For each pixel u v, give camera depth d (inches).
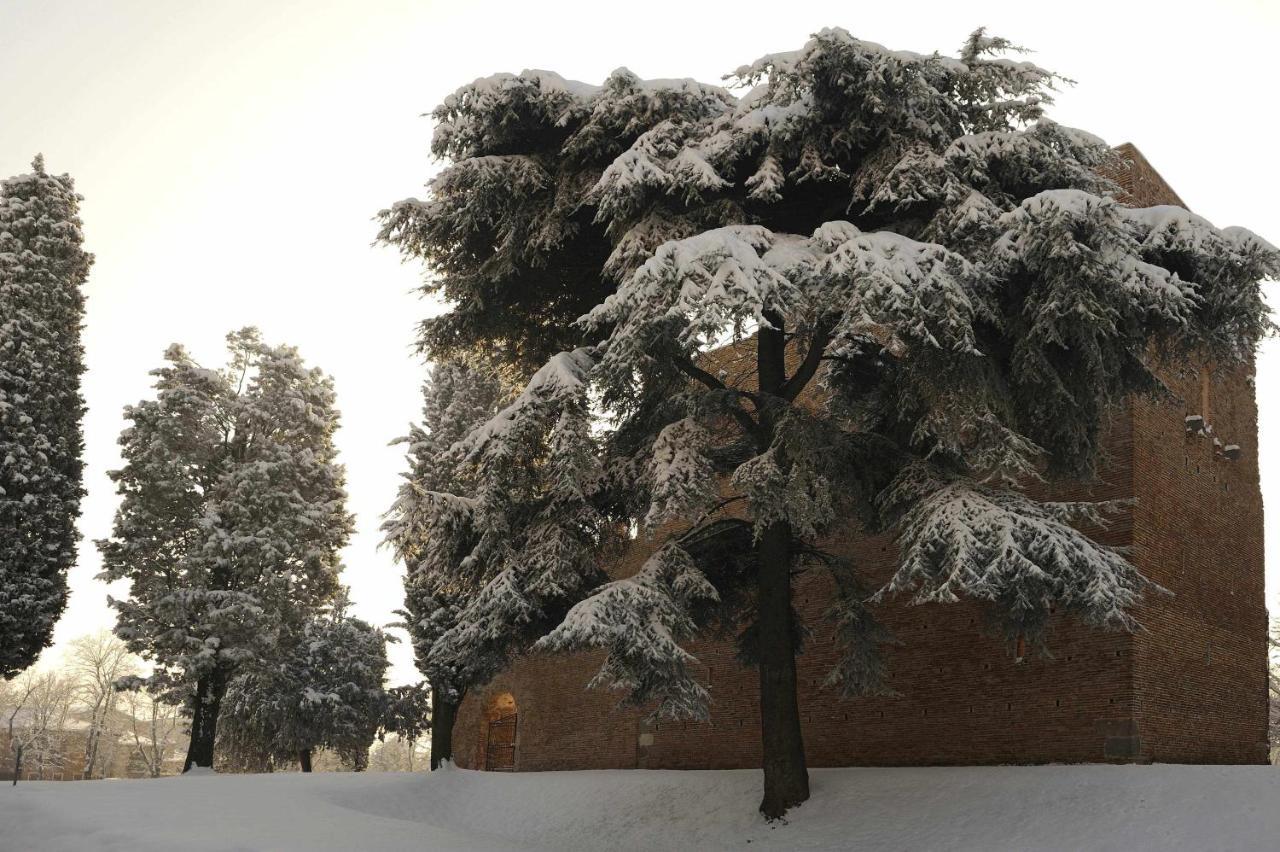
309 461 1438.2
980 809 641.6
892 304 518.9
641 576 639.1
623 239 646.5
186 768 1278.3
